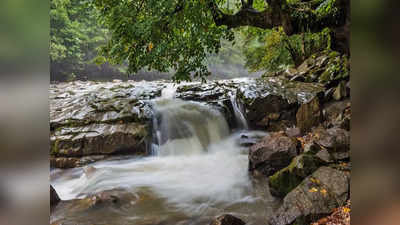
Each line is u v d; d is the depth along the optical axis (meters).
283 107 8.35
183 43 4.34
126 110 8.20
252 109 8.49
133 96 9.80
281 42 13.48
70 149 6.83
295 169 4.58
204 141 8.38
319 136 5.91
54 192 4.81
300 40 13.15
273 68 15.22
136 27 4.06
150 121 8.12
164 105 9.12
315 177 4.07
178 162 7.18
